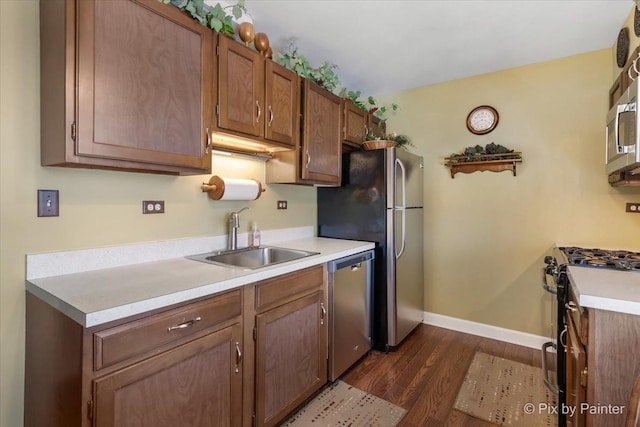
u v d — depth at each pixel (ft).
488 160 8.58
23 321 4.12
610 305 3.48
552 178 8.05
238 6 5.36
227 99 5.28
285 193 8.19
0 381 3.97
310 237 8.90
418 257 9.27
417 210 9.16
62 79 3.66
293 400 5.54
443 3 5.83
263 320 4.91
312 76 7.43
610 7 5.85
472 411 5.83
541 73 8.15
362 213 8.28
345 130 8.36
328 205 8.90
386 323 7.99
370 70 8.71
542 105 8.14
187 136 4.70
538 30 6.68
